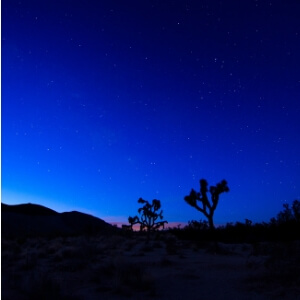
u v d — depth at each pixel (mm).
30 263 13609
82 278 10438
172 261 14695
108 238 35844
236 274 10891
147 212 28641
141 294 8531
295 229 27141
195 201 19969
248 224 32500
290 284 8734
